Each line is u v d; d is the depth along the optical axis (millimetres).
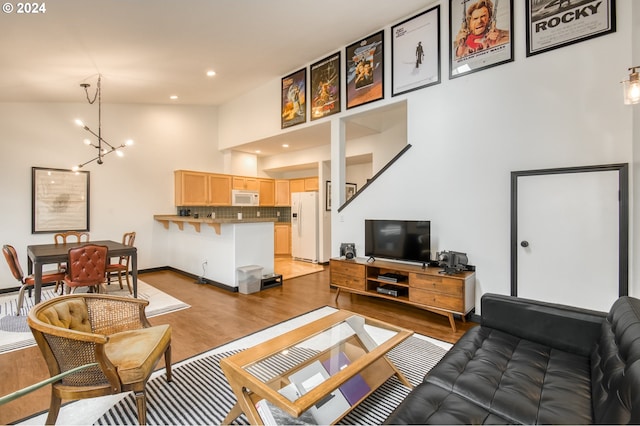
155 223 6102
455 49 3455
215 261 4922
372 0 3393
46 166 4859
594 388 1382
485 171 3268
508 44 3100
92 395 1598
